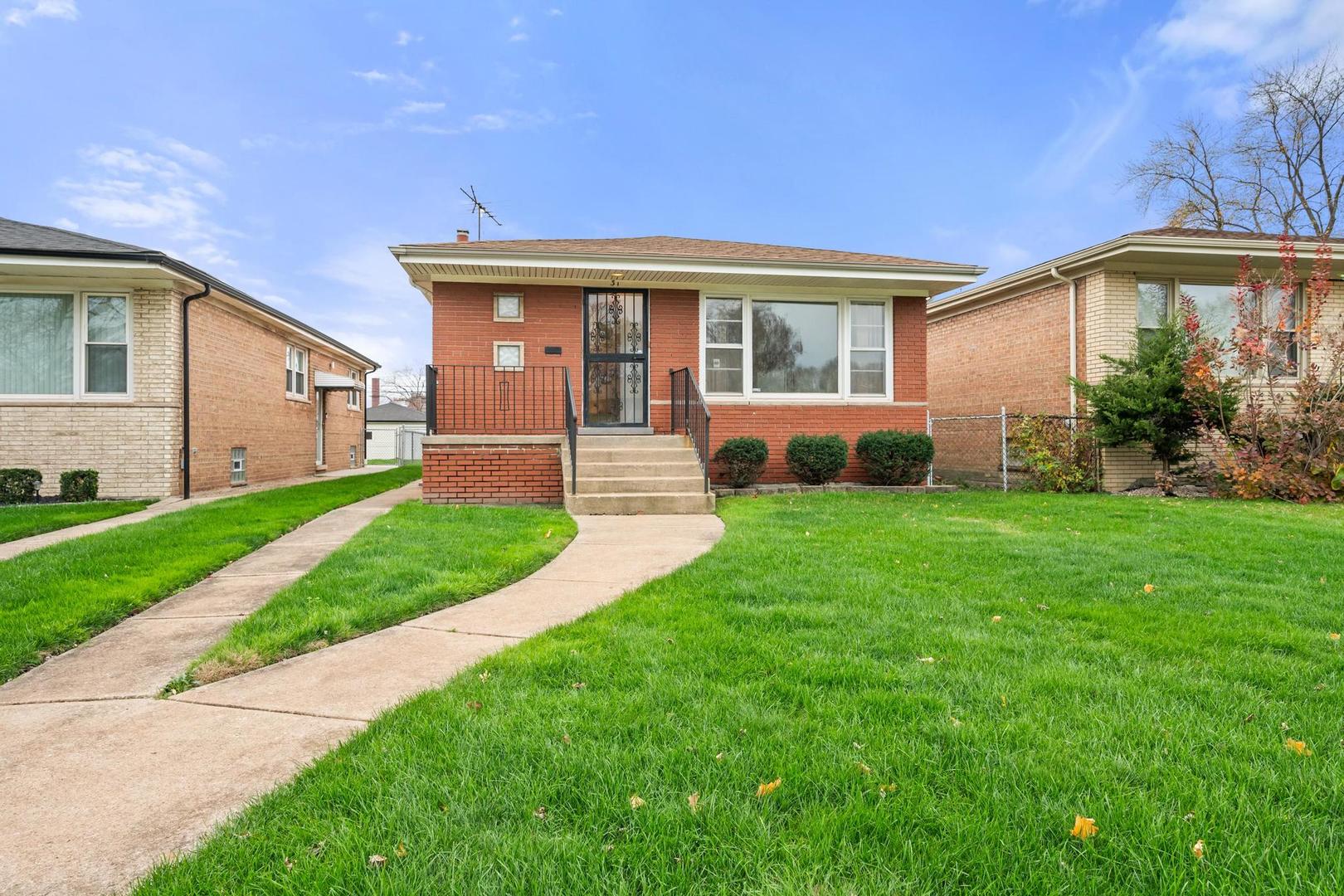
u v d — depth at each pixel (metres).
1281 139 20.61
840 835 1.67
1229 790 1.86
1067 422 10.98
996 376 13.45
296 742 2.27
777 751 2.08
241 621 3.52
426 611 3.81
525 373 9.92
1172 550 5.17
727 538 5.73
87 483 9.42
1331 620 3.39
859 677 2.66
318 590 4.03
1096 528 6.38
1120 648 3.00
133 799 1.93
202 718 2.46
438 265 9.10
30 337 9.87
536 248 9.97
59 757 2.17
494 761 2.03
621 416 10.27
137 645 3.28
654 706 2.41
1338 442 8.92
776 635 3.17
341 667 2.96
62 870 1.61
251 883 1.52
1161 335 10.17
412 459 33.72
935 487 10.27
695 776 1.95
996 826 1.69
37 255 8.99
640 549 5.56
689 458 8.87
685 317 10.36
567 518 7.24
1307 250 10.58
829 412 10.66
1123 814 1.75
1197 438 10.02
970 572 4.48
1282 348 9.70
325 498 9.55
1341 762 2.02
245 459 12.77
